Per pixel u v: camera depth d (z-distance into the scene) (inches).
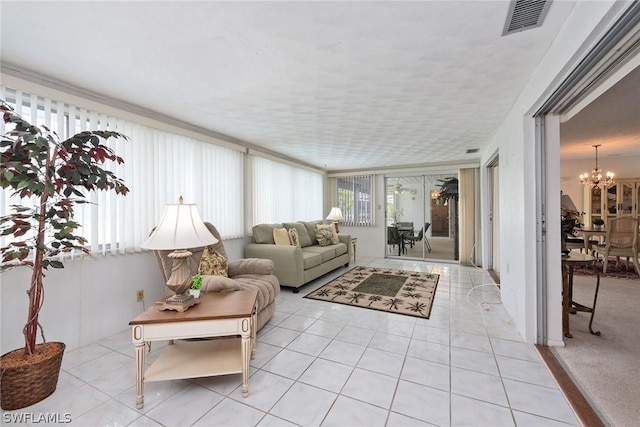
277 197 190.1
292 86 88.6
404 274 182.7
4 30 59.7
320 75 81.4
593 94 71.2
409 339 92.6
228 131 138.3
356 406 61.6
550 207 86.0
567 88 68.2
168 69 77.7
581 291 136.1
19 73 76.2
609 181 201.6
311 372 74.4
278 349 86.4
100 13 54.6
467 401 62.6
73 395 65.9
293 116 116.6
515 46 66.7
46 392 64.6
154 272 109.7
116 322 98.0
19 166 60.2
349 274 183.5
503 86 87.7
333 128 133.1
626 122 130.7
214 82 85.6
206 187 132.6
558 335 86.1
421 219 241.1
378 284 159.0
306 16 56.1
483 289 148.9
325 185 261.1
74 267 87.4
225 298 77.9
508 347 86.4
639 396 63.0
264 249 149.8
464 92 92.4
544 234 86.7
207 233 75.5
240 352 76.5
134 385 69.7
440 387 67.6
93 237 90.9
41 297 72.8
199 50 68.4
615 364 75.6
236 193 151.7
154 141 110.2
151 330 62.7
